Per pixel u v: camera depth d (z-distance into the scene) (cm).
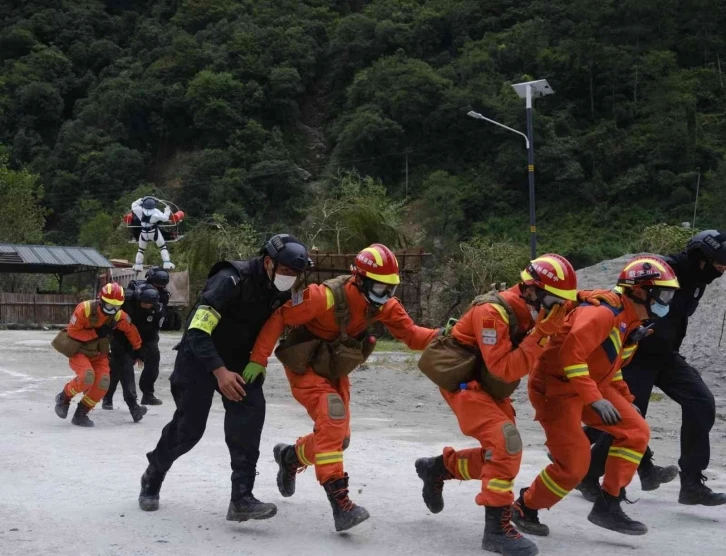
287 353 491
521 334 460
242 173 8331
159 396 1249
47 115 9862
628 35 8631
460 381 470
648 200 7406
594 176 7631
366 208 2942
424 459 519
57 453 720
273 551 447
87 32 11238
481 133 8262
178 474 637
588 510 567
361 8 11456
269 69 9688
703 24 8750
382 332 2416
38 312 3381
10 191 5141
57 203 8725
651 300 494
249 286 476
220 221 3356
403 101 8412
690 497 567
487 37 9156
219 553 441
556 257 442
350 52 9919
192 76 9656
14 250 3434
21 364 1664
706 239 563
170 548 447
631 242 6862
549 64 8538
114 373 980
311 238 2952
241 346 491
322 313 485
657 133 7694
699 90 8281
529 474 676
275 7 10831
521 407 1145
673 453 816
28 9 11550
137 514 516
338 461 473
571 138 7838
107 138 9162
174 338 2436
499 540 446
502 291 470
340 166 8500
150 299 1023
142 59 10394
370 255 480
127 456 713
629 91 8338
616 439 505
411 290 2719
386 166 8462
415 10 10138
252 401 486
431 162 8356
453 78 8731
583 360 468
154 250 3812
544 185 7831
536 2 9394
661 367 584
